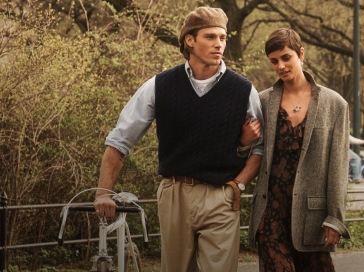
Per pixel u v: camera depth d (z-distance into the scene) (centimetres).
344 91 3578
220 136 464
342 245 1064
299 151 489
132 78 1004
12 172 866
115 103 928
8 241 866
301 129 491
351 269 900
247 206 998
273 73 2692
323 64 3253
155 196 953
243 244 1000
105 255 450
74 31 1493
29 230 891
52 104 877
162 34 1200
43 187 890
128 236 586
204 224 468
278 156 493
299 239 489
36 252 886
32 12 966
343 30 2639
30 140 861
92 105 928
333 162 491
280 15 2541
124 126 474
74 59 914
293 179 489
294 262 511
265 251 491
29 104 866
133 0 1098
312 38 2695
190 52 469
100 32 1030
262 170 494
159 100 469
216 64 462
